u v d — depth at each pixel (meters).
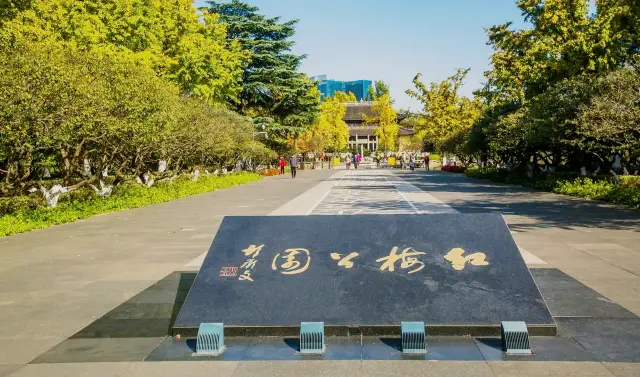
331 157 83.06
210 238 12.16
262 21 53.53
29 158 16.89
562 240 10.77
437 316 5.32
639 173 25.36
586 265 8.33
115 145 20.84
